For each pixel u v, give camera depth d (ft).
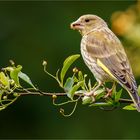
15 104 68.90
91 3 68.03
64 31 67.87
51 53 67.67
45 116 68.39
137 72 48.93
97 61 40.19
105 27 42.70
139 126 65.98
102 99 38.78
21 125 69.26
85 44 41.24
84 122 66.69
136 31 48.98
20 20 69.46
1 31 69.31
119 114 66.28
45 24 69.00
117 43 40.68
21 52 68.54
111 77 39.14
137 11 49.75
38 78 67.36
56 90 67.10
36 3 69.10
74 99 38.32
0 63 68.69
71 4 68.74
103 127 66.33
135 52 48.98
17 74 35.88
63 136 67.26
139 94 37.14
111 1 67.41
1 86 35.94
